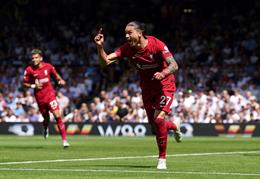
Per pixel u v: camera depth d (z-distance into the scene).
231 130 54.81
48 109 34.41
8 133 57.31
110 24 76.12
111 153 29.62
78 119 58.12
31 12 77.44
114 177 17.67
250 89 60.44
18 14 77.25
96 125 56.34
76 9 77.38
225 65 64.81
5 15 76.94
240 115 56.00
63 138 33.88
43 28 76.12
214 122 55.62
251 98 56.44
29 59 71.25
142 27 20.52
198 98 57.28
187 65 66.19
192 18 74.94
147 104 21.33
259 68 63.03
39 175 18.14
